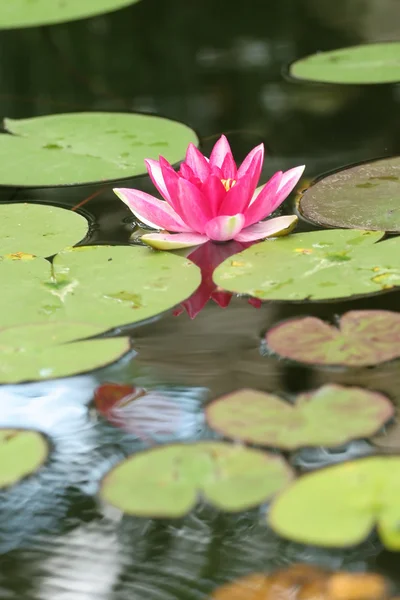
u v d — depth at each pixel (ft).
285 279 5.42
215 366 5.17
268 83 7.32
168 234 5.70
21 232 5.75
